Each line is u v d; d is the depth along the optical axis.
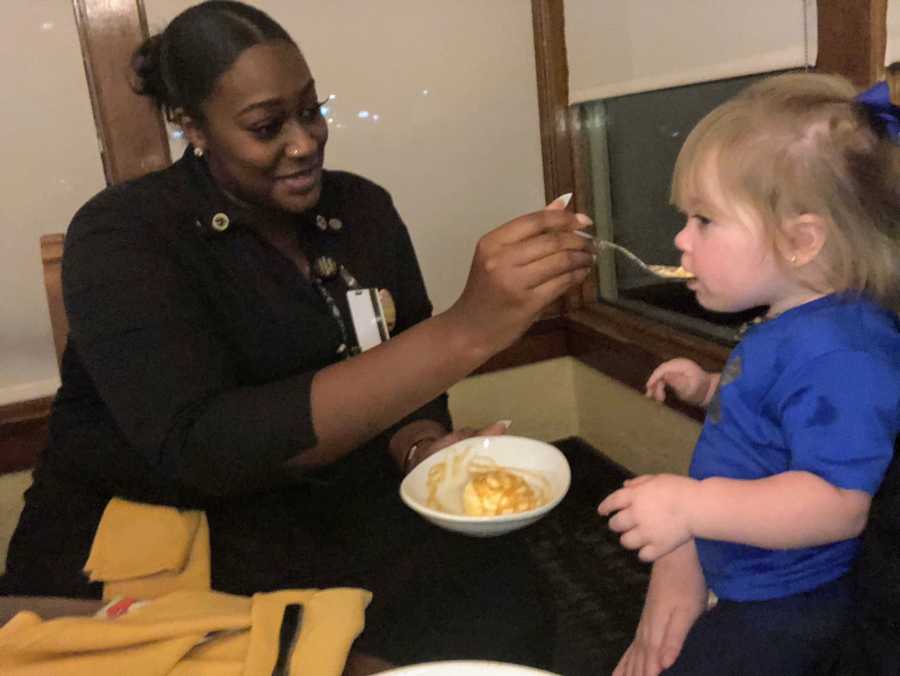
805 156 0.79
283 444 0.86
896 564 0.69
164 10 1.74
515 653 0.89
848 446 0.75
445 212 2.06
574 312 2.20
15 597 0.74
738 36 1.42
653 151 1.87
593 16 1.85
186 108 1.01
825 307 0.83
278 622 0.62
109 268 0.95
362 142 1.94
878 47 1.16
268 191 1.04
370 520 1.10
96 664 0.58
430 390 0.86
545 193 2.14
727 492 0.77
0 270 1.75
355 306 1.15
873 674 0.70
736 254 0.84
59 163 1.74
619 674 1.04
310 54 1.86
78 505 1.03
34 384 1.81
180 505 1.00
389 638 0.90
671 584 1.03
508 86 2.05
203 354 0.94
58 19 1.68
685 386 1.07
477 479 1.00
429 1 1.93
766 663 0.84
